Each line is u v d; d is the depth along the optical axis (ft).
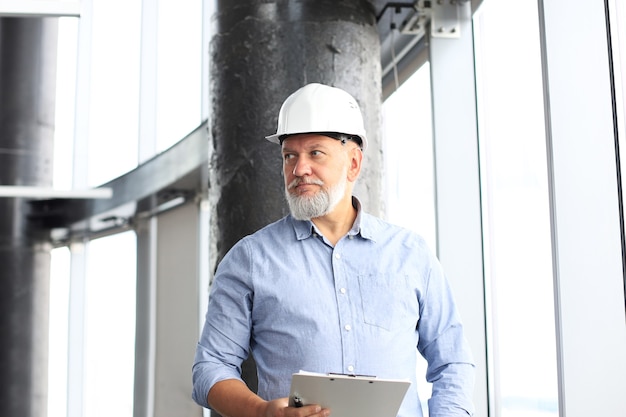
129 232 24.98
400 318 7.90
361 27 12.93
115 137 23.26
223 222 12.34
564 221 11.12
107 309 25.41
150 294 23.94
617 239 11.03
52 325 26.20
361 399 6.76
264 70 12.41
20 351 25.31
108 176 23.53
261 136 12.25
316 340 7.73
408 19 14.65
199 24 20.61
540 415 12.39
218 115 12.67
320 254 8.07
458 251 14.48
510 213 13.44
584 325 11.03
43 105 24.07
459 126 14.70
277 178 12.14
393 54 15.16
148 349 23.82
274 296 7.88
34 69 24.06
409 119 16.44
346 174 8.11
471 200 14.61
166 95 22.09
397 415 7.65
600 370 10.98
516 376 13.24
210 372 7.80
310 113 8.00
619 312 11.00
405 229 8.37
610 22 11.15
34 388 25.49
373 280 7.95
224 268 8.21
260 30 12.51
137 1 22.86
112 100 23.32
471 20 14.83
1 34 23.81
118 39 23.24
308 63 12.42
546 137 11.31
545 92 11.32
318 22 12.55
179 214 23.56
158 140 22.36
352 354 7.72
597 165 11.13
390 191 17.57
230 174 12.34
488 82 14.42
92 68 23.70
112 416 24.63
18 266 25.49
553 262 11.16
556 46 11.31
